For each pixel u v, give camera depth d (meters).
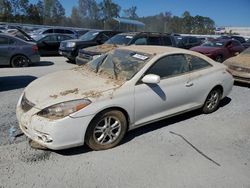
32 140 4.24
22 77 9.27
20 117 4.07
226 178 3.80
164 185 3.57
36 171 3.69
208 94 5.93
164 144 4.62
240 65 9.36
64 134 3.81
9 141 4.38
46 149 4.20
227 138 5.03
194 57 5.64
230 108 6.79
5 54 11.05
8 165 3.77
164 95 4.88
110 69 4.95
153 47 5.55
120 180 3.62
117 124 4.35
